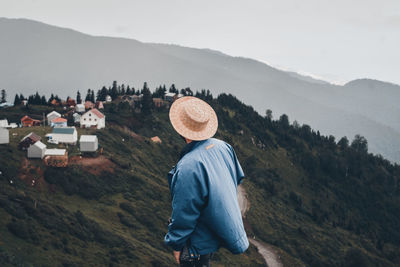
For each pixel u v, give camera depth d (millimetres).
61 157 79500
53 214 57219
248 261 84750
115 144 113250
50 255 45875
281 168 189625
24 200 57469
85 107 157875
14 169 72875
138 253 58188
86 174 83000
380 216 179750
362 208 182500
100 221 66375
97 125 123000
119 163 94125
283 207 144500
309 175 192875
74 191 75312
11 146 82750
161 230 74000
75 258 48594
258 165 178375
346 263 112750
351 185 194625
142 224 73750
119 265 51531
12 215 51094
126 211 76312
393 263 133500
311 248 115938
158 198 87438
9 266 38688
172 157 129000
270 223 122688
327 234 133875
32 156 78500
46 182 73750
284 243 113062
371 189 195125
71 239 53125
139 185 88938
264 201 140625
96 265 49406
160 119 162500
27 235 47438
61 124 121125
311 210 160500
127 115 151125
